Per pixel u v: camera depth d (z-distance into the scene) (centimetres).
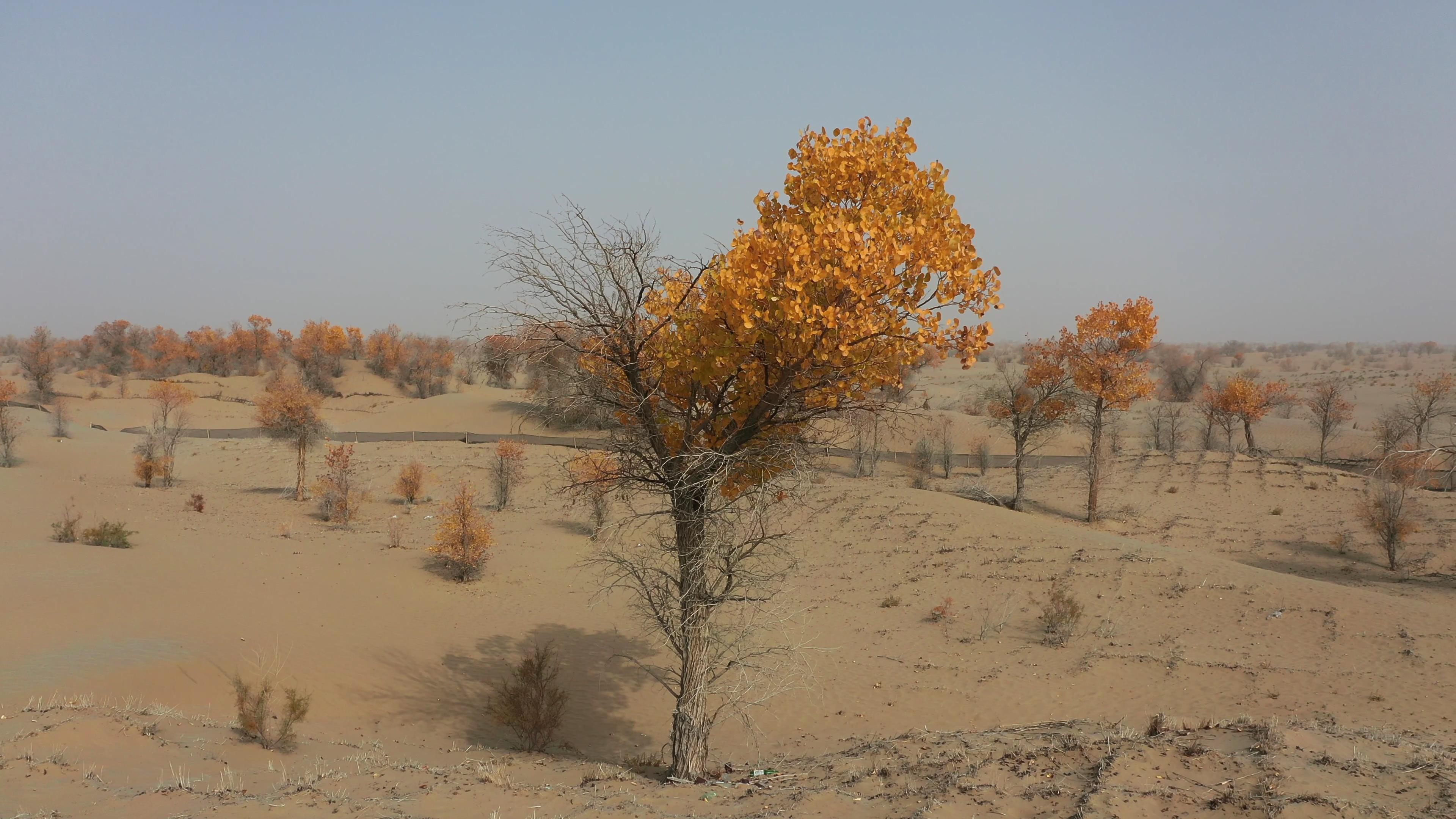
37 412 6638
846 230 964
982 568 2709
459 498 2758
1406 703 1534
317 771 1045
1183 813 728
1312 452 6216
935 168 1078
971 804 797
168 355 11750
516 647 2086
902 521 3291
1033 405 4209
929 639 2155
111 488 4203
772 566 1485
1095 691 1722
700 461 1131
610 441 1248
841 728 1598
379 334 11488
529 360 1173
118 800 842
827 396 1115
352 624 2039
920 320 1005
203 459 5619
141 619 1727
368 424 7044
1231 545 3531
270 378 10919
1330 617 2091
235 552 2475
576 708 1762
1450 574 2986
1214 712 1532
